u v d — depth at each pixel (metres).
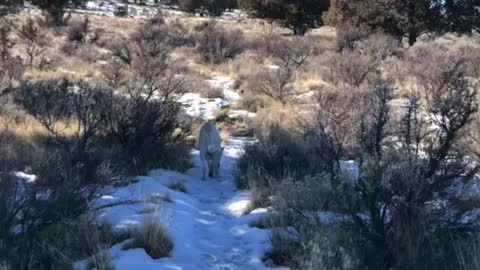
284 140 9.01
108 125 9.21
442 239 4.84
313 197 6.12
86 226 5.14
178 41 33.34
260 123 12.55
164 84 14.07
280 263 5.13
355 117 8.34
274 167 8.04
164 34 34.72
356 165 7.52
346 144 8.15
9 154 7.21
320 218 5.60
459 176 5.43
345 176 5.81
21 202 5.24
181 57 27.69
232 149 10.77
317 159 8.00
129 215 6.05
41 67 20.95
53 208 5.23
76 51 27.36
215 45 26.84
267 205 6.81
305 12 53.25
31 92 11.90
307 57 25.34
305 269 4.61
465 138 7.82
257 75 18.34
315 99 14.25
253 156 8.38
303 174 7.75
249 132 12.41
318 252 4.59
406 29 34.75
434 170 5.27
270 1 53.53
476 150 7.66
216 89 17.69
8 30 25.45
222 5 79.25
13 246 4.73
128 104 9.51
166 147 9.52
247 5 55.34
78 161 6.99
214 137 8.62
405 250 4.73
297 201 6.07
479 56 17.28
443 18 35.97
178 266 4.95
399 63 19.92
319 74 20.27
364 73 17.05
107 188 6.88
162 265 4.91
